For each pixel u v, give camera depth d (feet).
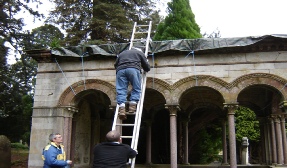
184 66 41.09
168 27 67.26
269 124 51.08
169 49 40.60
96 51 42.83
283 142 47.09
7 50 76.74
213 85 39.88
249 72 39.42
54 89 44.37
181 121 56.85
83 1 82.17
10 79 87.81
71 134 47.21
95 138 56.29
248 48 39.60
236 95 39.14
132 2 85.76
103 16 81.00
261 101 51.90
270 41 38.81
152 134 63.98
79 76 44.11
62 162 23.02
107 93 42.57
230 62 40.14
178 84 40.70
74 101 44.39
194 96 52.24
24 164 67.97
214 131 78.07
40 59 45.50
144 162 61.72
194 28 70.08
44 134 42.91
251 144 96.73
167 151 63.57
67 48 44.42
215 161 89.25
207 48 39.81
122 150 16.78
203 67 40.65
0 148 40.27
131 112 24.85
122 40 83.30
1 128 101.86
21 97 93.45
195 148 71.87
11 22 72.02
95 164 16.46
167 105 40.22
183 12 68.90
